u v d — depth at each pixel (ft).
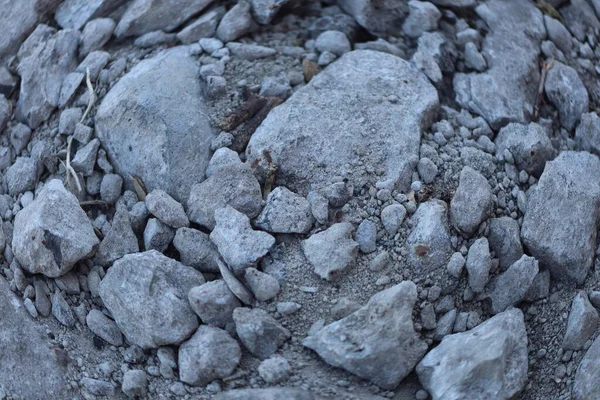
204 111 4.19
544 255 3.96
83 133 4.20
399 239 3.93
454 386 3.67
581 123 4.32
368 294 3.86
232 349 3.76
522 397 3.79
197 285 3.87
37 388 3.82
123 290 3.86
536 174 4.17
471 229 3.94
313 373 3.75
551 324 3.92
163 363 3.82
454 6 4.53
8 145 4.33
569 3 4.72
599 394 3.67
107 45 4.46
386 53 4.35
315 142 4.06
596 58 4.61
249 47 4.36
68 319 3.94
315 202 3.94
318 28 4.48
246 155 4.09
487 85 4.33
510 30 4.51
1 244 4.08
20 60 4.44
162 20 4.47
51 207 3.95
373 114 4.13
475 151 4.13
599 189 4.07
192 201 3.99
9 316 3.92
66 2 4.57
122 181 4.14
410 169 4.04
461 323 3.88
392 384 3.74
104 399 3.82
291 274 3.88
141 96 4.15
